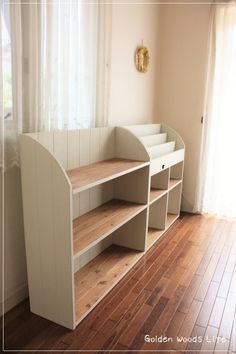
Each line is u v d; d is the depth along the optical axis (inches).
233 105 128.9
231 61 126.2
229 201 138.9
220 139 133.9
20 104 65.0
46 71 71.0
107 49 93.7
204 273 92.4
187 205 148.5
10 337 64.4
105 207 95.3
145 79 129.6
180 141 130.8
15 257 73.0
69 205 60.4
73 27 77.4
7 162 65.7
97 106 94.0
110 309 74.2
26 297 77.6
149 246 107.3
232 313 74.4
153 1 127.7
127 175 100.0
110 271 89.4
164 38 139.7
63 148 76.3
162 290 82.9
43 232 65.2
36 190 63.4
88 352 61.1
